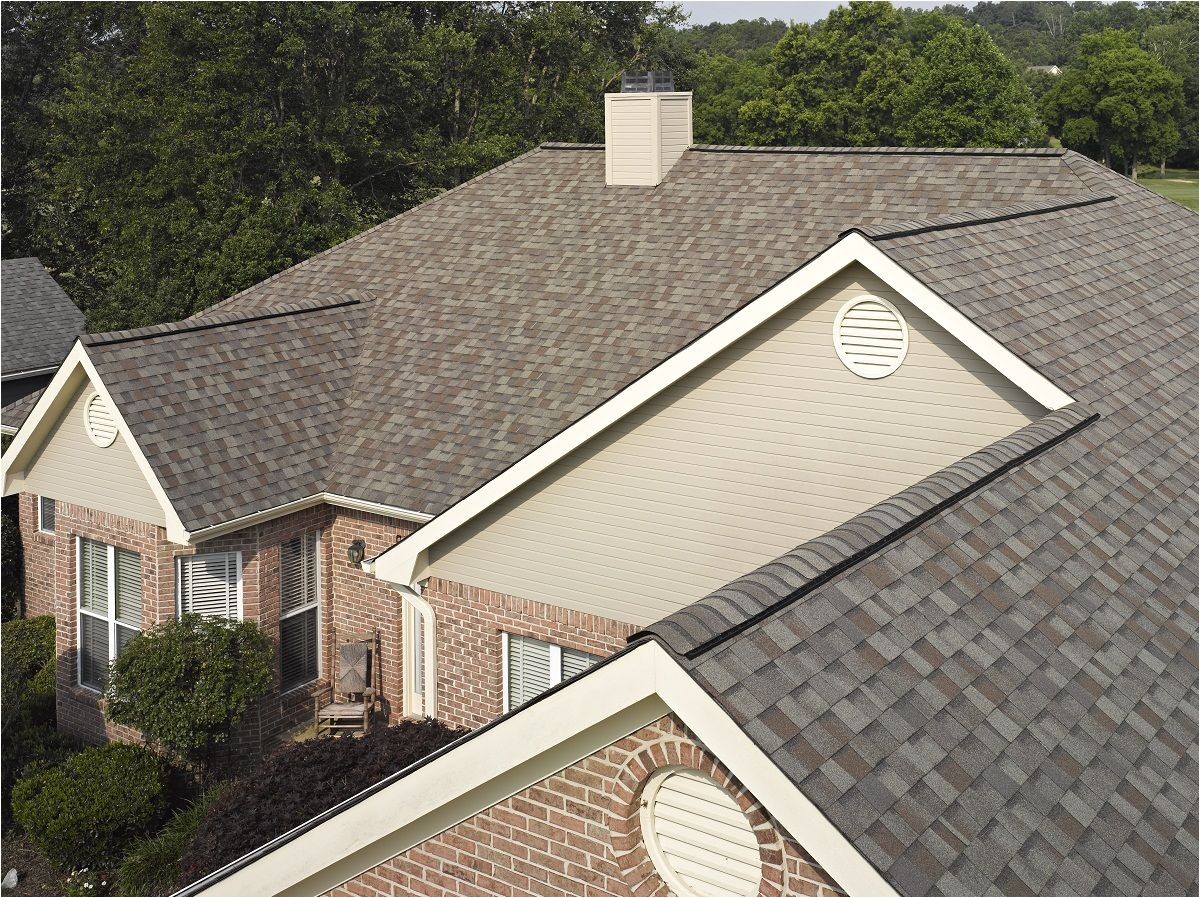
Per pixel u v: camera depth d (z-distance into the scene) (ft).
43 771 56.65
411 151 146.92
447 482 53.21
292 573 58.13
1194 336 46.65
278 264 122.83
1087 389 37.04
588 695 21.31
